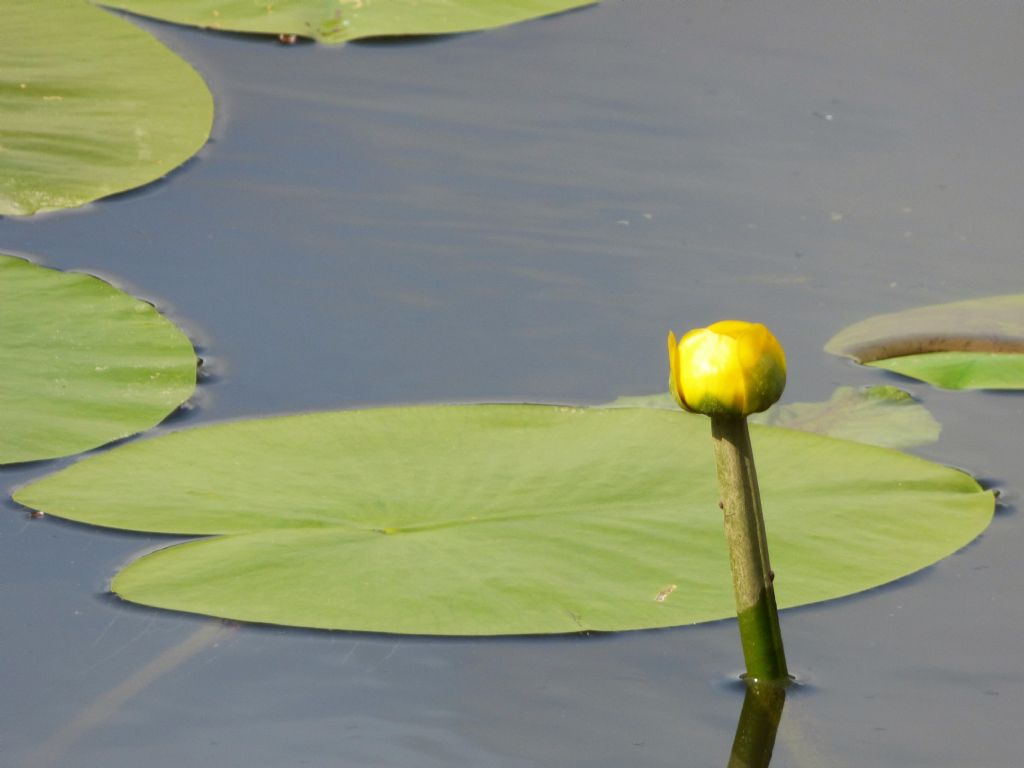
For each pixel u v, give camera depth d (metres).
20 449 3.09
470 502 3.05
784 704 2.94
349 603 2.97
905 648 2.98
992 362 3.27
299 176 4.07
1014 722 2.93
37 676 2.94
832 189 4.20
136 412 3.14
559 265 3.71
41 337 3.19
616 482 3.07
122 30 4.68
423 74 4.83
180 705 2.92
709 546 3.02
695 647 2.97
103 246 3.57
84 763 2.89
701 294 3.59
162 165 3.95
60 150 3.91
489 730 2.92
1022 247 3.87
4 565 3.01
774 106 4.71
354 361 3.25
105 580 3.00
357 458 3.09
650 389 3.23
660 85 4.85
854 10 5.60
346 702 2.93
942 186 4.20
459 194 4.06
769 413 3.22
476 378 3.24
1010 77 4.93
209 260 3.56
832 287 3.66
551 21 5.40
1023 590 3.02
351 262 3.62
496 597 2.98
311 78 4.71
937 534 3.05
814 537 3.04
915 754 2.91
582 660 2.96
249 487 3.06
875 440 3.18
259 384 3.21
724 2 5.67
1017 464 3.15
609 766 2.90
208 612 2.96
